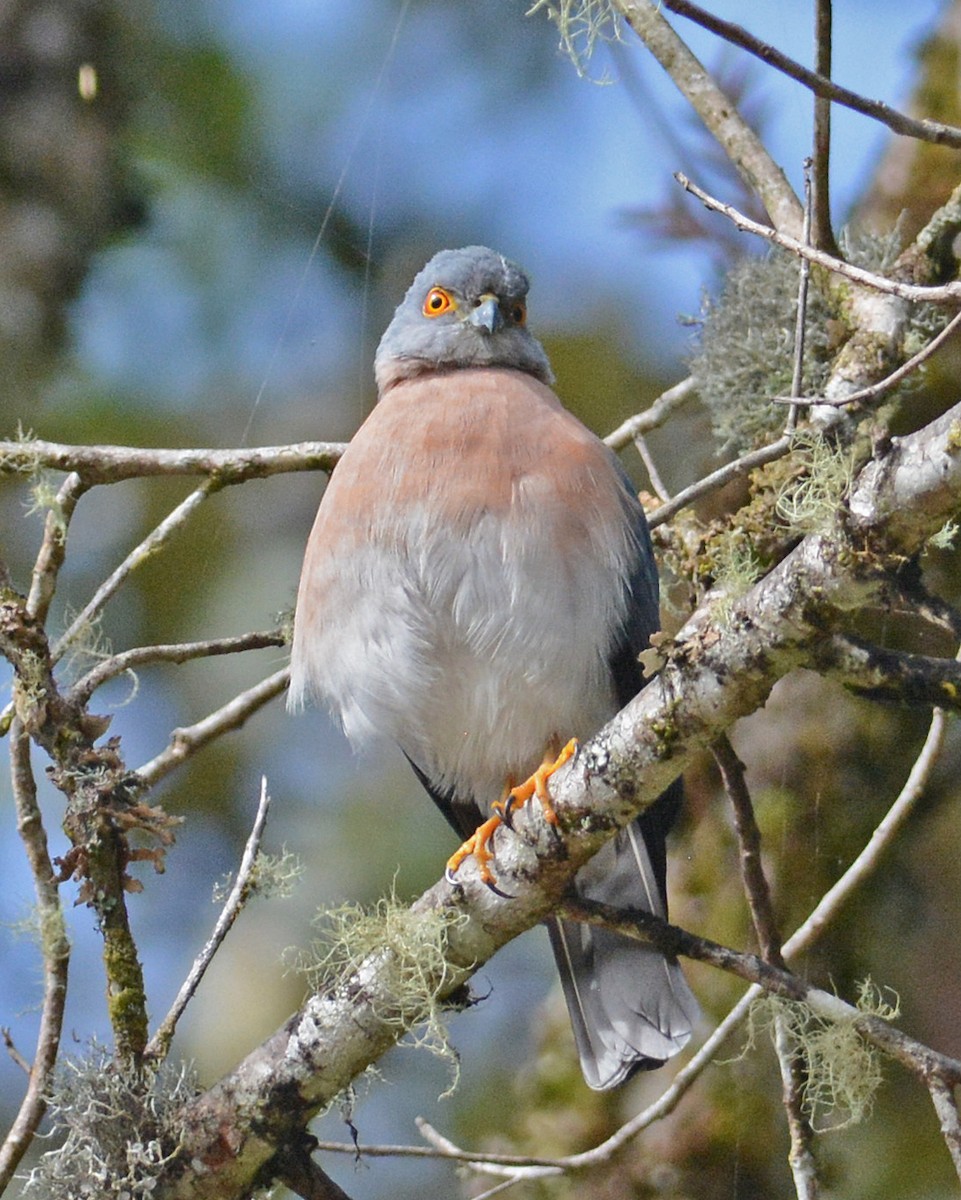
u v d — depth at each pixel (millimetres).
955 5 10055
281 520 11531
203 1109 6609
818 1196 6945
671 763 6230
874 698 6086
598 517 7863
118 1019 6566
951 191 9562
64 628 11203
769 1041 9352
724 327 8812
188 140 11312
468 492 7793
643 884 8086
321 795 11242
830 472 5770
